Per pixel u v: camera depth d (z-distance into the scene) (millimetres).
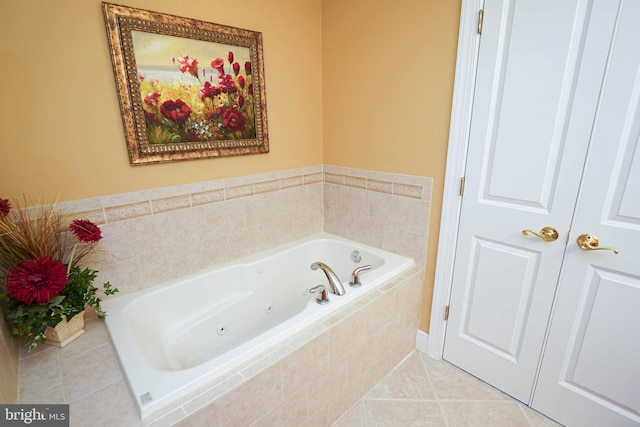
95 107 1373
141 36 1418
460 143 1584
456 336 1845
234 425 1094
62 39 1254
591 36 1163
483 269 1642
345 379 1528
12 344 1163
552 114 1301
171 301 1690
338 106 2133
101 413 957
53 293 1129
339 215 2326
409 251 1954
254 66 1821
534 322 1514
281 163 2104
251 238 2045
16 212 1263
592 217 1271
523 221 1456
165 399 983
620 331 1284
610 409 1370
